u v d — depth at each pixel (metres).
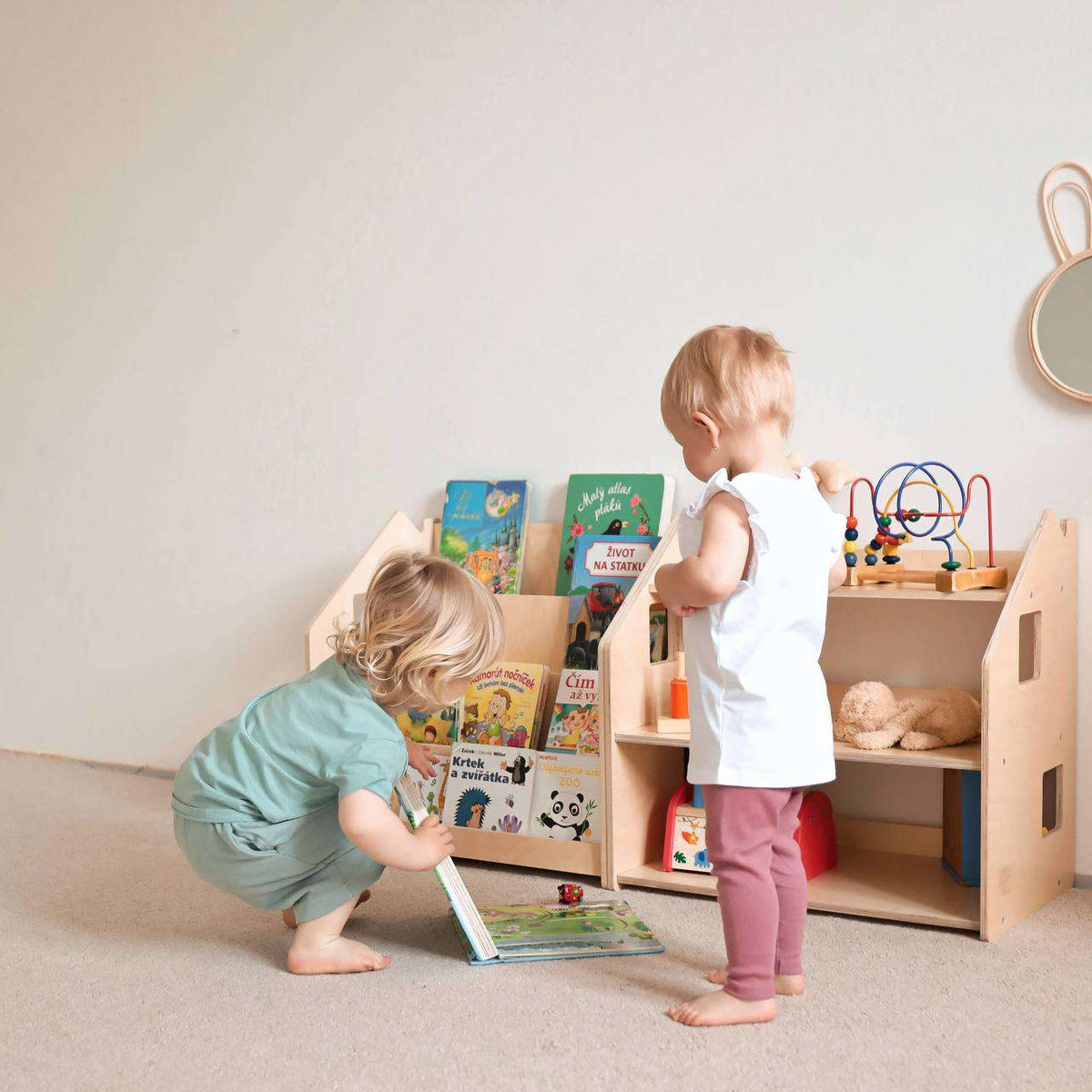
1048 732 1.70
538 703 1.98
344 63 2.42
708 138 2.05
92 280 2.77
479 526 2.22
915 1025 1.30
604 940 1.55
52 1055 1.26
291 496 2.52
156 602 2.71
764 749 1.33
